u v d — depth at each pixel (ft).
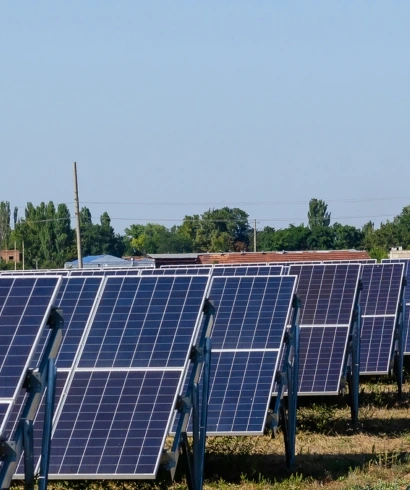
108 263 636.48
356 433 209.05
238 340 169.99
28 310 110.42
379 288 254.88
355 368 216.54
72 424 135.33
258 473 169.68
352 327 216.95
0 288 113.29
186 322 142.31
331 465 175.83
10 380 103.71
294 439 173.37
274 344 168.96
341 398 234.38
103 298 147.13
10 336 107.76
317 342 211.41
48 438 114.73
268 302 174.70
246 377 165.07
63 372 140.46
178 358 139.23
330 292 219.20
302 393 204.03
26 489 108.27
